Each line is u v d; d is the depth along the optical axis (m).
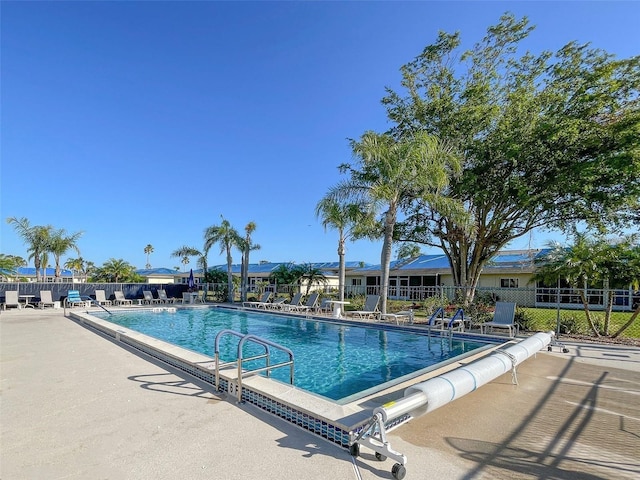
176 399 4.48
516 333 9.70
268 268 34.84
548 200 13.40
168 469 2.84
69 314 14.80
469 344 9.09
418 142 12.96
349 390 5.72
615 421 3.94
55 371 5.79
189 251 24.89
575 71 13.40
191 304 20.66
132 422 3.76
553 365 6.46
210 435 3.46
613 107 12.12
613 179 11.62
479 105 14.98
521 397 4.73
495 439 3.47
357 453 3.08
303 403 3.77
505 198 14.04
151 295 23.27
